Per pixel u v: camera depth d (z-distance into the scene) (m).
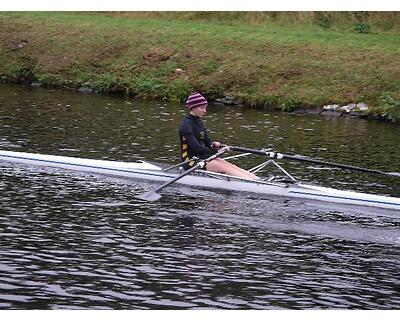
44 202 15.69
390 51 37.50
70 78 40.00
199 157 17.16
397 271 12.68
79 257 12.58
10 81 40.97
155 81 37.84
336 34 42.06
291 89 35.59
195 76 37.97
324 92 34.88
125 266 12.29
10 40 44.16
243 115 31.89
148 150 22.02
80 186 17.14
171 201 16.20
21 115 28.06
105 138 23.78
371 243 14.03
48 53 42.50
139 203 15.98
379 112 32.47
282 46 39.59
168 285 11.60
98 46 42.38
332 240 14.12
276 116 32.12
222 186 17.06
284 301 11.26
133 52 41.22
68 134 24.19
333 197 16.39
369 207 16.17
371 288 11.90
